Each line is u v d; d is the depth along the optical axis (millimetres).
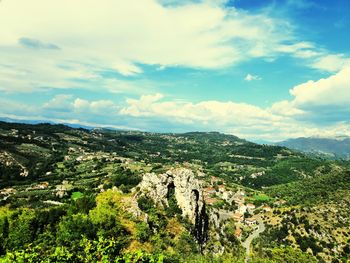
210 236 98375
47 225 59188
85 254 36844
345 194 188250
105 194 75000
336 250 134125
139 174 181000
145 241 58562
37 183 179875
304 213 171125
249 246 133875
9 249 51781
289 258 119000
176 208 81375
